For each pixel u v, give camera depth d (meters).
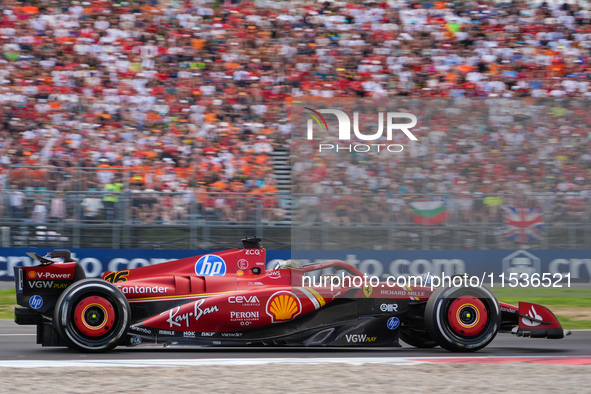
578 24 37.38
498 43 36.41
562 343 16.44
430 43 36.34
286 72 34.59
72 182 24.91
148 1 35.94
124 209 24.27
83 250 23.89
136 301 13.55
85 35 34.50
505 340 16.97
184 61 34.41
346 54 35.81
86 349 12.93
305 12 36.22
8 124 30.89
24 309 13.48
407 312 14.34
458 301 13.73
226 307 13.58
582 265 22.09
